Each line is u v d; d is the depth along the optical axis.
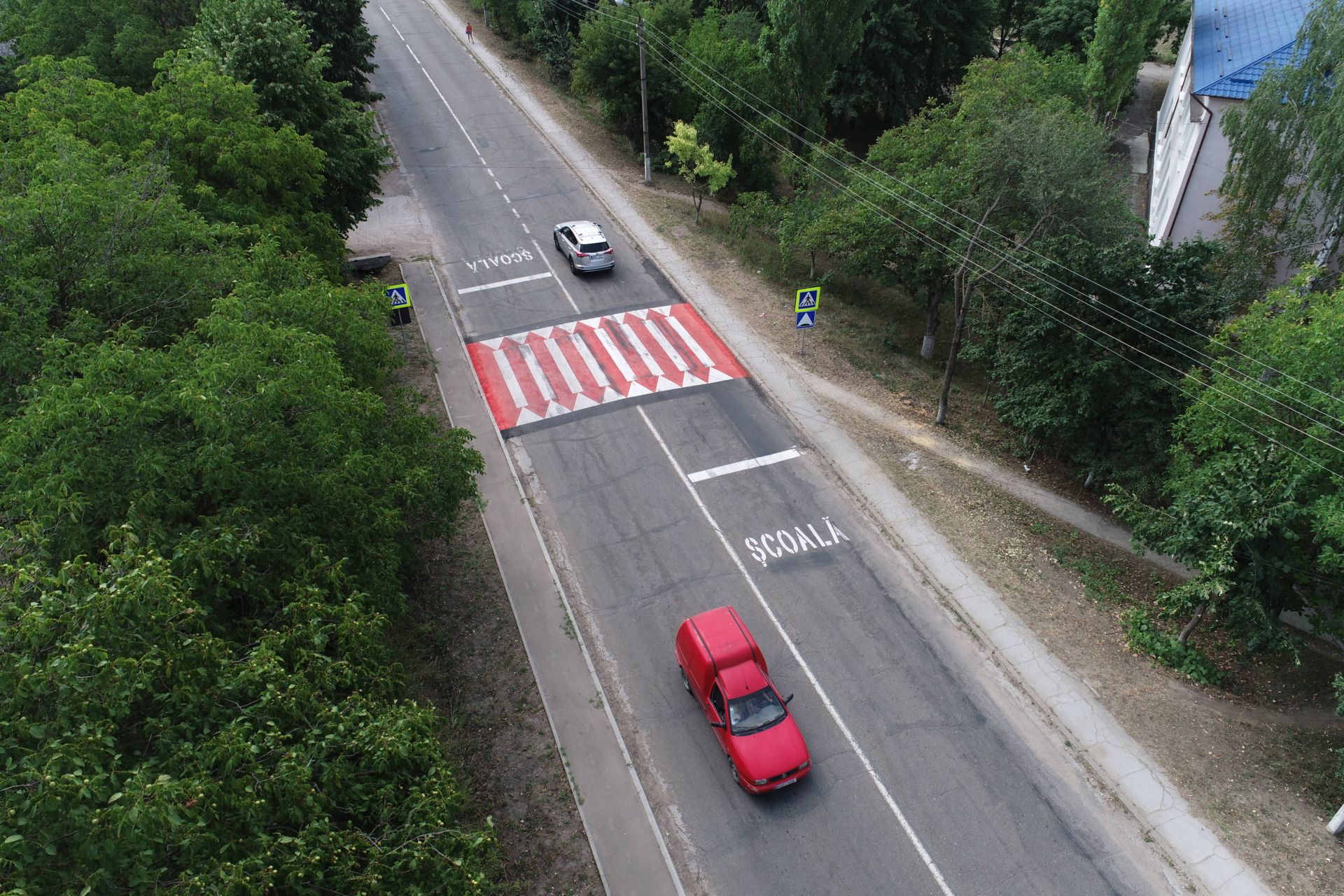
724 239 34.97
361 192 29.50
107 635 8.50
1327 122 21.09
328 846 9.31
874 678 17.14
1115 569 20.47
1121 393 21.16
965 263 22.88
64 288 14.55
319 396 13.04
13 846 6.87
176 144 20.64
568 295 30.94
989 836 14.20
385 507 14.62
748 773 14.35
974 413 26.34
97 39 33.41
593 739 15.81
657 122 44.41
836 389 26.45
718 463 23.20
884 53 46.38
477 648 17.67
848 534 20.86
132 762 9.10
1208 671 17.20
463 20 60.53
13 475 10.72
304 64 27.36
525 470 22.94
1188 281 20.56
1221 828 14.15
